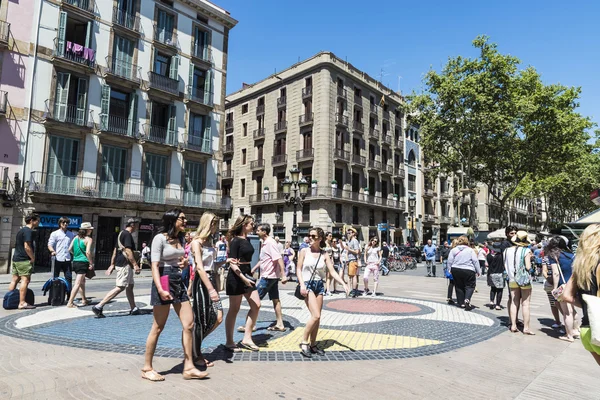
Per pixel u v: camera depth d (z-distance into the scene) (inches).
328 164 1408.7
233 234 206.2
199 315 167.2
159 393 136.8
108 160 892.0
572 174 1475.1
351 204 1488.7
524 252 271.3
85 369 160.6
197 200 1063.6
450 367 182.5
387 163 1723.7
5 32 746.2
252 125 1702.8
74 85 847.1
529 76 1187.9
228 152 1779.0
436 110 1243.8
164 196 990.4
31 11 782.5
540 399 145.6
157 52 1000.2
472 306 391.2
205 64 1108.5
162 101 998.4
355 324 281.3
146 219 952.3
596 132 1622.8
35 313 290.4
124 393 135.8
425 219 1902.1
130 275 291.6
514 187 1362.0
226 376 158.1
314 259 199.2
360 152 1571.1
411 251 1232.2
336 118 1465.3
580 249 120.6
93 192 850.1
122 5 940.0
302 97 1497.3
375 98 1689.2
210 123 1108.5
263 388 146.0
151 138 969.5
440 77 1206.3
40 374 153.0
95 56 872.3
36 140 782.5
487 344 232.8
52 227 799.1
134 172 930.7
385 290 520.7
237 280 196.2
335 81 1476.4
